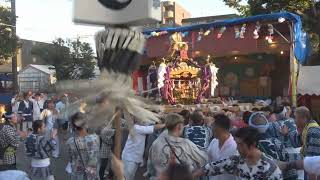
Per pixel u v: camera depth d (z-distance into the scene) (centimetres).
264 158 396
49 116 998
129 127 267
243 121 777
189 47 1683
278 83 1872
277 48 1628
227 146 501
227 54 1767
